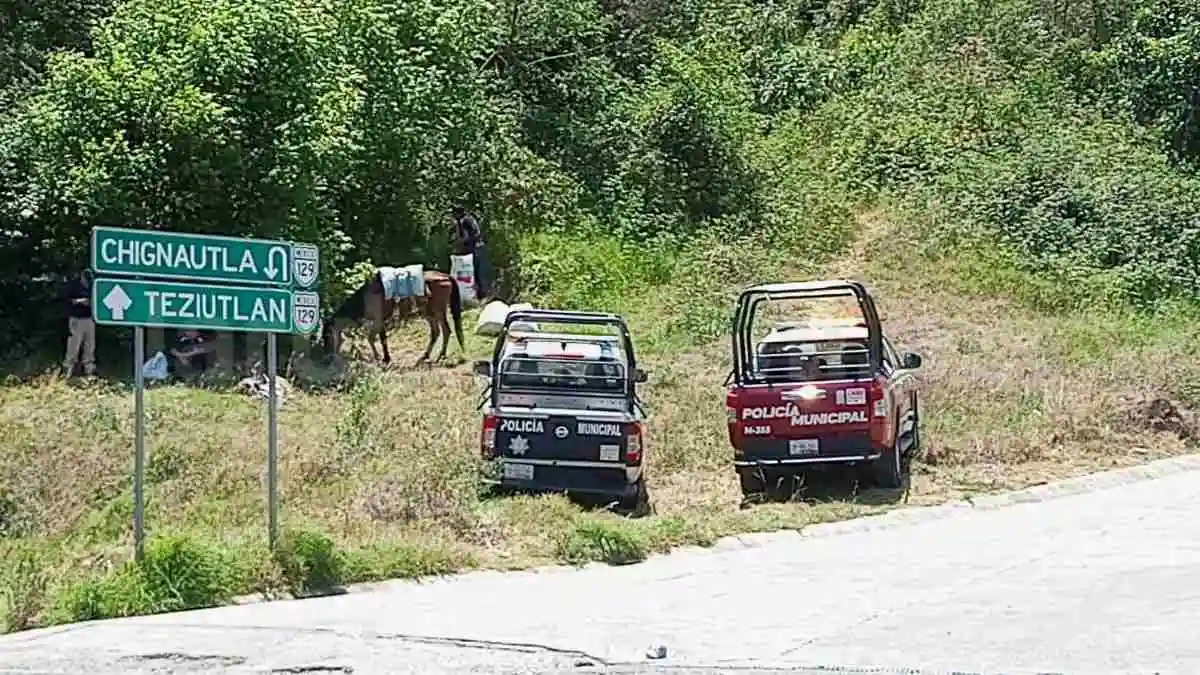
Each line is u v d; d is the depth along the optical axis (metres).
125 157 18.69
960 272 25.62
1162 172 28.92
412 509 12.55
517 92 29.64
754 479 14.67
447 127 24.64
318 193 20.55
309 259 10.85
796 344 14.82
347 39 22.98
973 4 35.97
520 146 28.11
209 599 9.90
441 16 24.69
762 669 7.68
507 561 11.49
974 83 32.72
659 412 17.30
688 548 12.16
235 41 19.25
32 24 23.05
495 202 26.25
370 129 23.22
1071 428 16.89
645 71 32.56
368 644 8.45
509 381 14.28
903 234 27.06
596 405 14.21
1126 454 16.47
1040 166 28.64
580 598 10.00
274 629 8.91
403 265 24.78
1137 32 32.53
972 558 11.29
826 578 10.63
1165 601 9.36
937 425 16.73
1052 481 15.07
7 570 10.82
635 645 8.41
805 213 27.94
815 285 14.70
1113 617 8.89
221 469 13.73
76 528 12.65
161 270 9.91
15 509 13.23
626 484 13.87
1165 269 25.55
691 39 34.72
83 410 16.19
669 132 28.72
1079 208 27.34
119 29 20.12
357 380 18.72
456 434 15.39
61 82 19.23
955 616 9.09
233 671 7.76
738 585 10.43
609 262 25.69
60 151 19.12
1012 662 7.75
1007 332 22.38
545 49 30.42
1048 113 31.58
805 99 33.47
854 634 8.64
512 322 14.48
